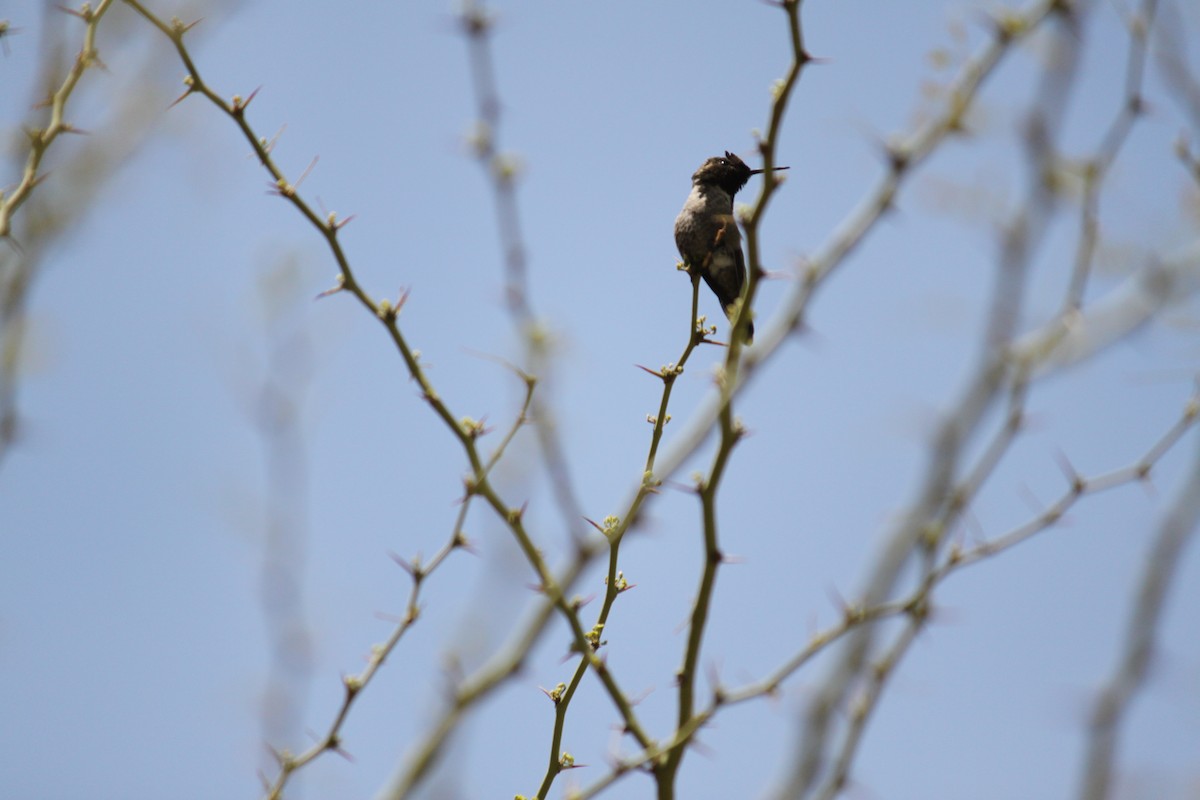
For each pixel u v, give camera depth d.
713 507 7.48
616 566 8.08
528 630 8.45
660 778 7.00
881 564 7.11
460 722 8.12
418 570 8.36
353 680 8.20
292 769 8.09
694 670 7.27
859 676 6.76
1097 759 6.42
